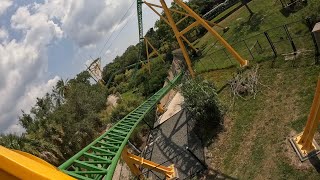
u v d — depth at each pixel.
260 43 38.22
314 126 18.81
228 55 42.31
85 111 50.88
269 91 29.19
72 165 15.77
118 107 47.88
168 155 32.28
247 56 37.41
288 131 23.89
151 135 38.28
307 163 20.72
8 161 4.54
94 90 72.56
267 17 44.75
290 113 25.25
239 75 34.16
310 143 20.75
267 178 21.95
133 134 38.66
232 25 52.28
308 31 32.25
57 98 58.06
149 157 34.38
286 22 39.06
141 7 51.94
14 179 4.60
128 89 73.81
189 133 32.94
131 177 31.86
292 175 20.86
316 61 27.89
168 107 41.94
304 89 26.30
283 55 32.03
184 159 30.09
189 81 33.59
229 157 26.33
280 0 43.50
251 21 47.62
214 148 28.39
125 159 26.45
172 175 28.38
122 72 94.94
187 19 65.44
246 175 23.50
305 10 37.72
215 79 38.09
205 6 74.19
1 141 30.72
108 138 21.62
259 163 23.52
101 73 98.75
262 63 33.38
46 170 4.96
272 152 23.42
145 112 30.62
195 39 65.75
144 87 59.59
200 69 43.56
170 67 59.19
